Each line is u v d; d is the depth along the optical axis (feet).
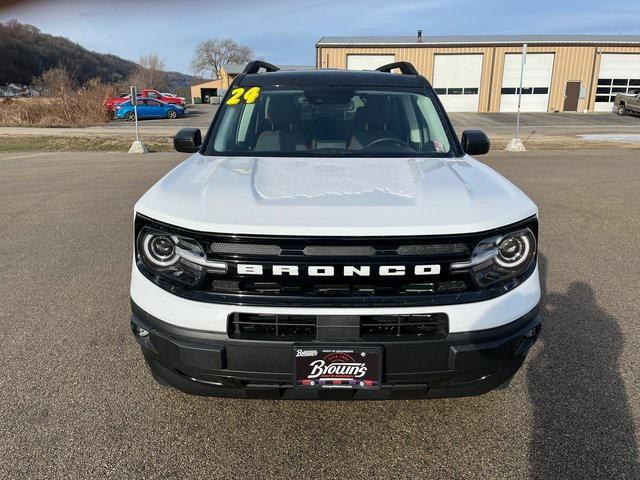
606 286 15.03
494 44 124.98
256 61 14.14
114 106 107.14
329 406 9.23
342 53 128.77
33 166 40.16
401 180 8.48
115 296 14.06
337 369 7.00
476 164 9.99
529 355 10.94
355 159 10.00
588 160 44.50
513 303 7.38
